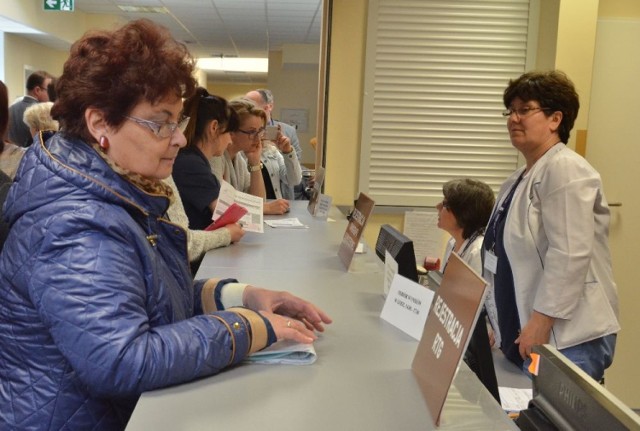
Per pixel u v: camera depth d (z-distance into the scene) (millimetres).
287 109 12844
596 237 2023
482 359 1135
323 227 2756
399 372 1062
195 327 996
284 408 907
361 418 881
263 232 2549
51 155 997
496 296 2127
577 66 3514
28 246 941
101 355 891
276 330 1088
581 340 1964
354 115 3916
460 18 3795
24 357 978
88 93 998
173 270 1174
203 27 10023
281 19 9234
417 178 3947
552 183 1965
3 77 8602
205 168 2545
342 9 3816
